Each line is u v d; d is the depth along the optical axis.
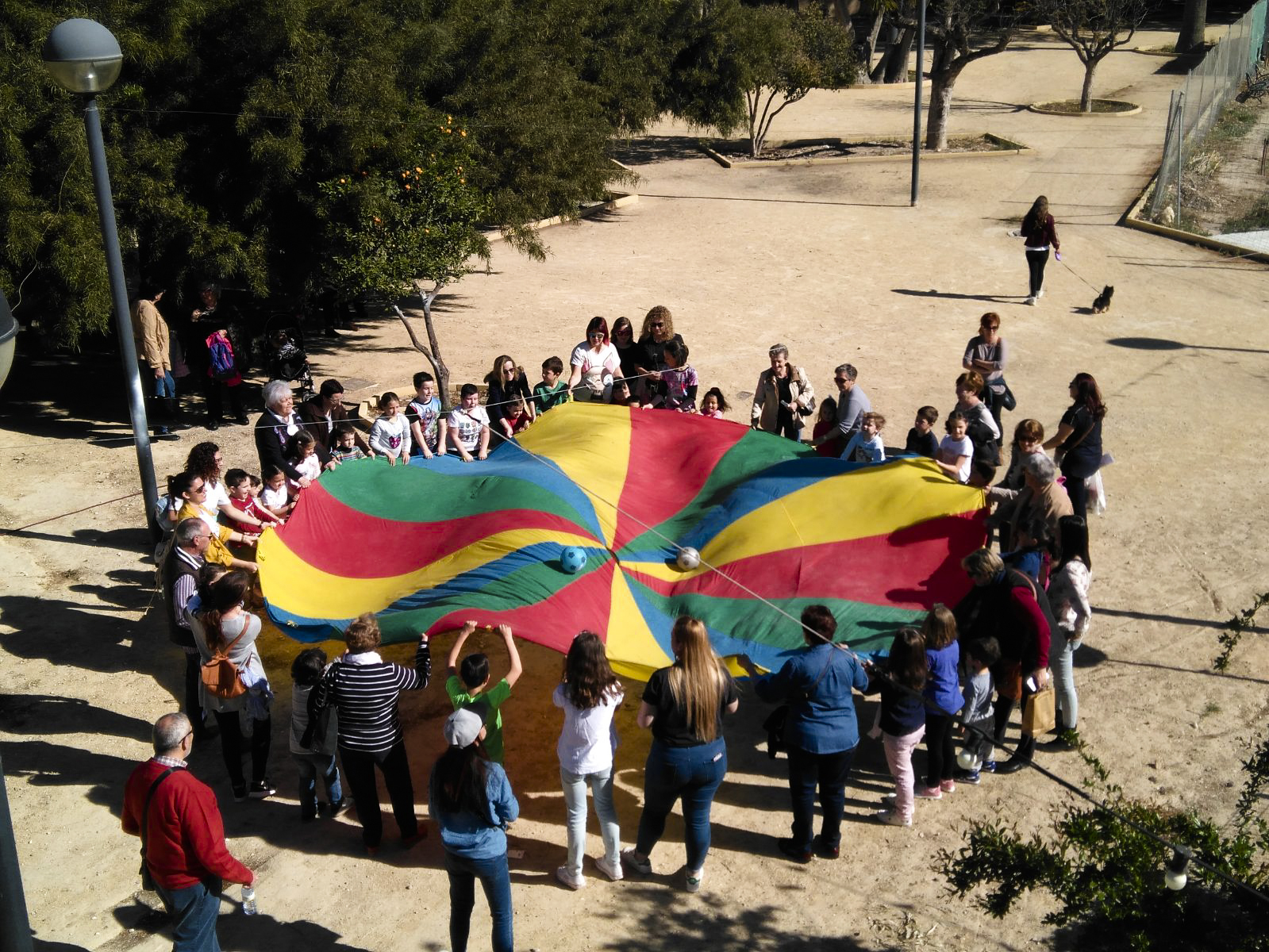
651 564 7.48
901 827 7.04
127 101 12.20
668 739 6.10
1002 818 7.06
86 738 7.92
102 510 11.35
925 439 9.78
